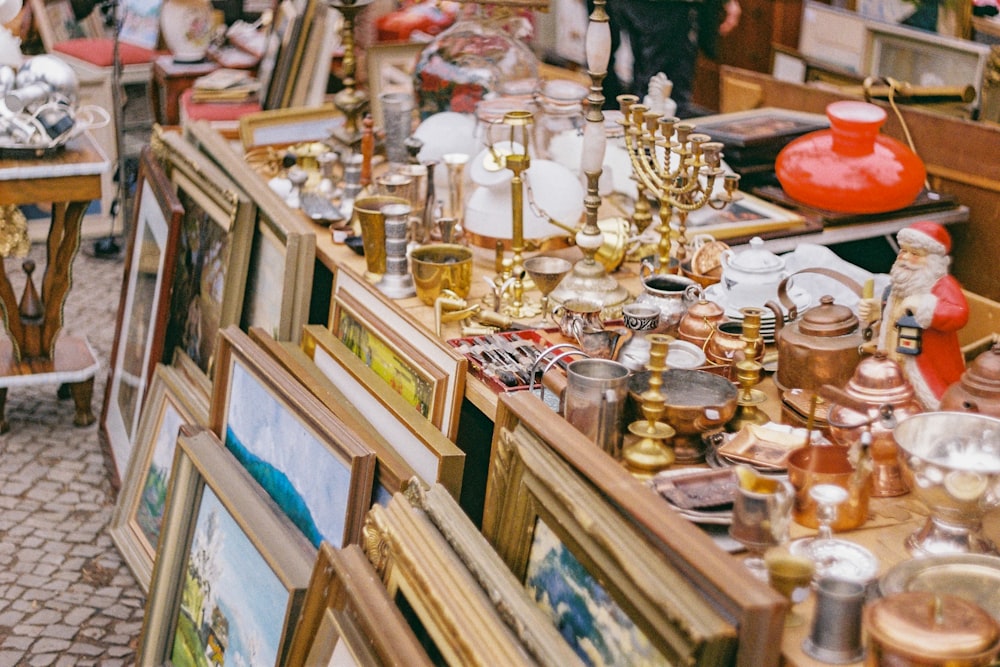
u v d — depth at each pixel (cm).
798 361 234
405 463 262
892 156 336
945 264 226
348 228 361
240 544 287
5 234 463
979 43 424
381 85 489
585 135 276
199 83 627
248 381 315
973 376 202
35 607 365
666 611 166
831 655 161
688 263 312
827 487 184
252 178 390
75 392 489
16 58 504
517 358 265
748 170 391
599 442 209
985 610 156
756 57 545
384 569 226
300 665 239
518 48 403
